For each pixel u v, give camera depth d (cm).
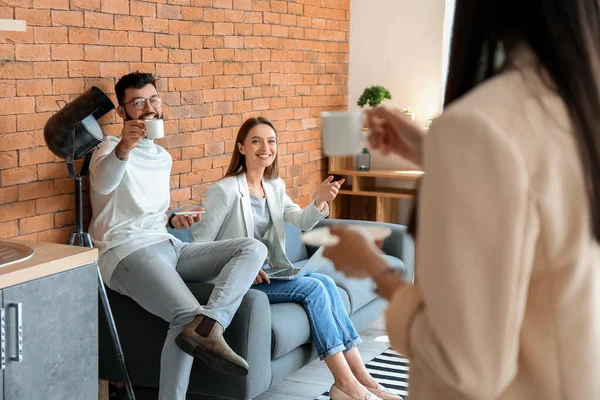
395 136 135
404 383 402
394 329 102
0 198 333
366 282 442
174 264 358
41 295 257
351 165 600
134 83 364
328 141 168
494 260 89
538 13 97
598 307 96
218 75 465
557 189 93
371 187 608
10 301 244
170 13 423
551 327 96
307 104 562
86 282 277
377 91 577
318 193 414
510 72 100
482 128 91
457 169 91
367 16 609
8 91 333
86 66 371
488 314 89
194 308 327
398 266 471
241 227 394
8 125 334
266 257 391
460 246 90
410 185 602
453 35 105
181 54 434
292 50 538
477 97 97
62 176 362
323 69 579
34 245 282
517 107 95
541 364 97
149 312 345
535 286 97
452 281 90
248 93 494
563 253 94
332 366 370
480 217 90
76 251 274
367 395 367
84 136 323
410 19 597
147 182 360
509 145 91
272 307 370
